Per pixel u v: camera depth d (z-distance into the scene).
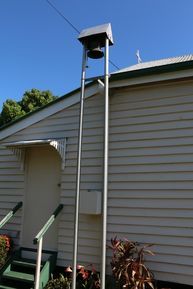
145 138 6.27
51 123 7.48
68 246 6.68
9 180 7.96
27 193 7.67
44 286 6.32
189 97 6.01
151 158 6.15
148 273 5.52
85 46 5.38
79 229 6.58
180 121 6.01
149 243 5.89
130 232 6.08
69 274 6.41
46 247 7.08
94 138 6.82
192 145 5.85
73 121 7.19
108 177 6.47
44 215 7.34
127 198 6.23
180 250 5.64
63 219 6.84
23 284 6.54
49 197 7.38
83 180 6.78
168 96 6.19
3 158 8.16
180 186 5.82
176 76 5.99
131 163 6.30
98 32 5.15
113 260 5.75
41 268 6.67
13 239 7.55
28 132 7.77
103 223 4.75
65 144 7.14
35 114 7.74
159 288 5.68
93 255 6.36
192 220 5.64
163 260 5.73
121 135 6.50
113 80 6.52
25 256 7.33
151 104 6.32
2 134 8.20
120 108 6.62
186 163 5.84
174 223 5.77
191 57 8.46
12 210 7.48
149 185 6.08
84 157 6.85
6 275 6.67
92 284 5.94
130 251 5.84
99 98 6.92
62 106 7.38
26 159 7.85
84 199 6.45
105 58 5.18
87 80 5.31
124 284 5.42
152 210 5.98
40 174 7.61
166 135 6.09
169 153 6.01
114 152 6.51
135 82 6.34
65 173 7.02
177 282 5.58
